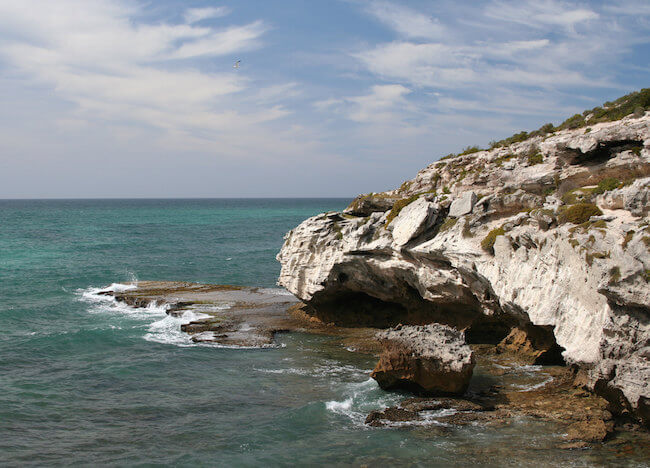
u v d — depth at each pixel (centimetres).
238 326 3922
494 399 2375
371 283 3881
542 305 2397
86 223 15788
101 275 6350
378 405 2411
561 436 1978
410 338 2541
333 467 1858
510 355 3023
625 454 1822
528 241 2580
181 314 4266
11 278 5938
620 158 2750
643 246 1836
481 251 2886
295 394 2562
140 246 9638
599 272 2003
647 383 1834
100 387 2652
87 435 2114
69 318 4166
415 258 3359
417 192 4116
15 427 2164
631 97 3762
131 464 1888
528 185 3117
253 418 2281
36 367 2947
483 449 1925
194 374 2862
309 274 4156
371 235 3728
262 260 8162
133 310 4500
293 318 4234
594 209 2347
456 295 3225
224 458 1934
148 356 3177
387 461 1878
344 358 3178
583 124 3716
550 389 2447
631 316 1892
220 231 13600
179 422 2245
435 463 1847
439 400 2389
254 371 2922
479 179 3509
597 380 2027
